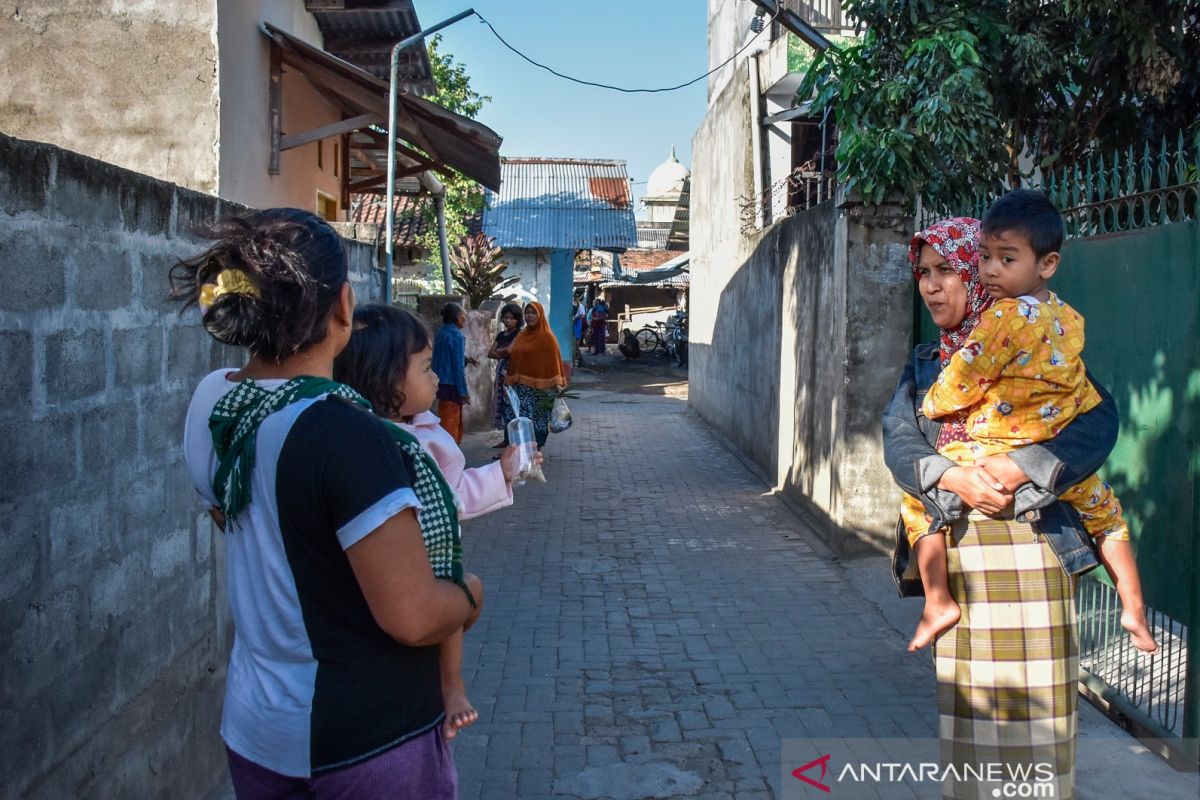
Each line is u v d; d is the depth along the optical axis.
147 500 3.28
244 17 8.14
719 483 10.63
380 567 1.82
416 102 9.25
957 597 2.72
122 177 3.09
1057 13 6.88
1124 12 6.47
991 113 6.59
